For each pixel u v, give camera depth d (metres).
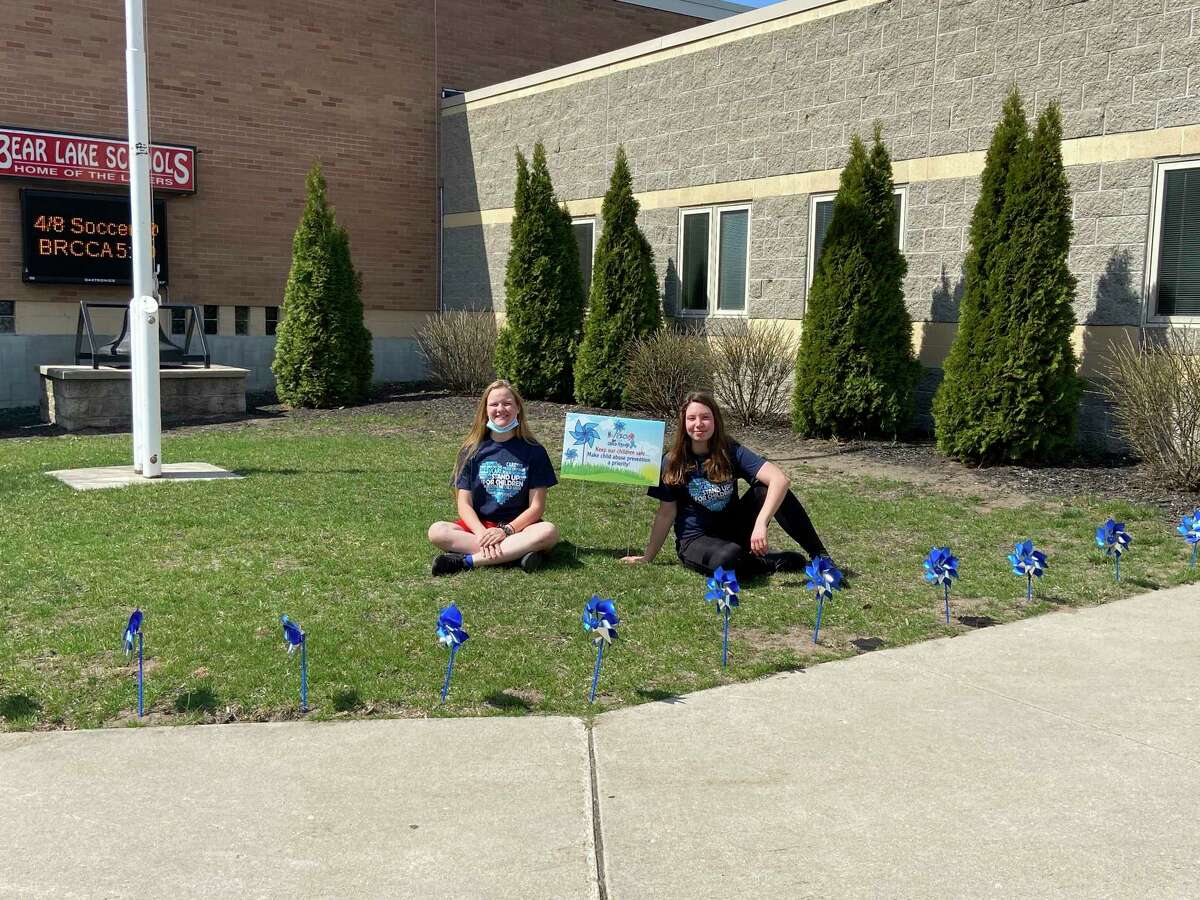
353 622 5.16
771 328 13.01
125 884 2.94
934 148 11.45
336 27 17.44
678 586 5.91
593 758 3.77
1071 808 3.42
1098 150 10.09
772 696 4.38
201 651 4.72
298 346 14.99
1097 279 10.16
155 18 15.81
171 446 11.27
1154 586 6.12
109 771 3.63
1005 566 6.46
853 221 11.03
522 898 2.89
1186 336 9.51
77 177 15.28
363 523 7.29
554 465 10.17
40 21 14.98
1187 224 9.55
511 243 15.80
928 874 3.02
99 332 15.87
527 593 5.70
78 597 5.49
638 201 15.07
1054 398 9.48
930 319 11.64
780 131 13.08
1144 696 4.41
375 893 2.91
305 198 17.41
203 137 16.36
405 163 18.42
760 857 3.11
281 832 3.23
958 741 3.94
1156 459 8.69
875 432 11.36
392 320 18.58
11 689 4.30
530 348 15.09
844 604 5.67
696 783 3.58
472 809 3.38
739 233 13.83
